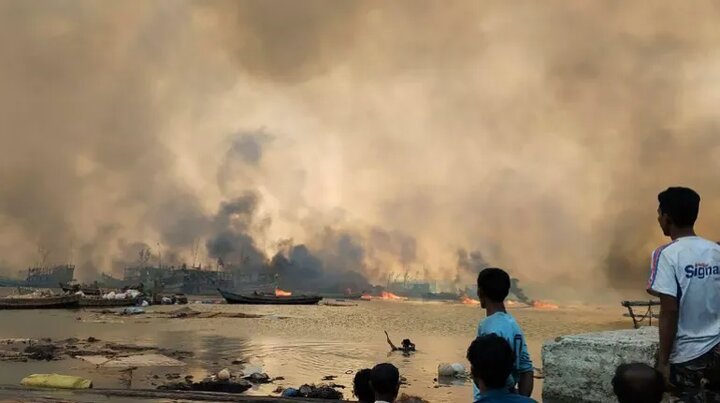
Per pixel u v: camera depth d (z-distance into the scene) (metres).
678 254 4.05
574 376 8.12
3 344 21.30
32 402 8.22
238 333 29.20
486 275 4.72
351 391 13.09
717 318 4.00
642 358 7.49
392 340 26.86
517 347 4.48
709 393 3.95
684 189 4.23
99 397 8.74
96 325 33.12
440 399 12.41
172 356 18.89
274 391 12.96
